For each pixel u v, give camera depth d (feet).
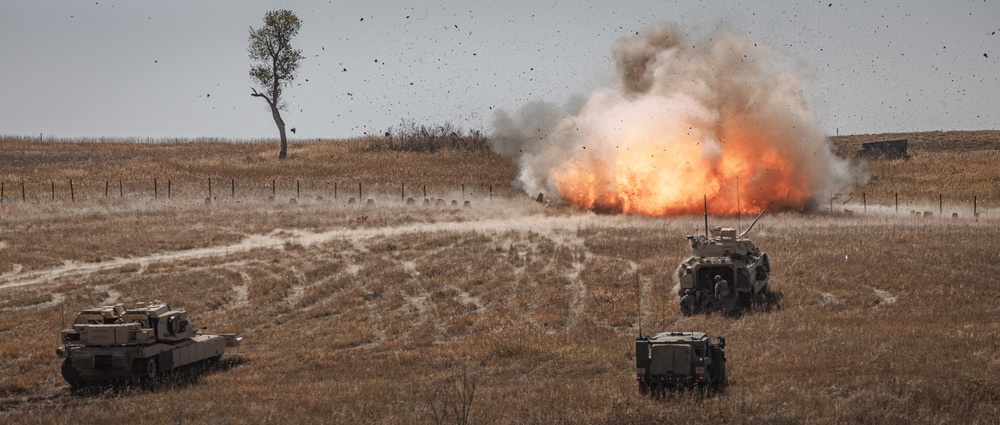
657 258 140.05
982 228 164.25
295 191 253.03
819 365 76.64
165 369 85.81
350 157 328.08
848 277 122.83
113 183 262.06
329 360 93.15
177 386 83.56
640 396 68.85
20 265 153.79
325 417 67.15
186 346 88.63
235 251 165.07
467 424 62.85
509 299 119.44
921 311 102.47
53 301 125.39
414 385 78.07
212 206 219.00
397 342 100.58
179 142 406.21
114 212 207.72
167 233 181.88
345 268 146.20
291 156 336.29
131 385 83.66
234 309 120.06
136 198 232.53
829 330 92.53
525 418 64.39
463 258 148.15
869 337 86.74
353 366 89.35
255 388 79.30
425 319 111.55
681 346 68.54
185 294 128.36
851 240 150.71
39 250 164.04
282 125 338.13
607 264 138.21
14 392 84.28
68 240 172.55
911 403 64.13
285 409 69.77
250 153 354.33
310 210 214.90
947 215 201.46
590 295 119.24
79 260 158.10
